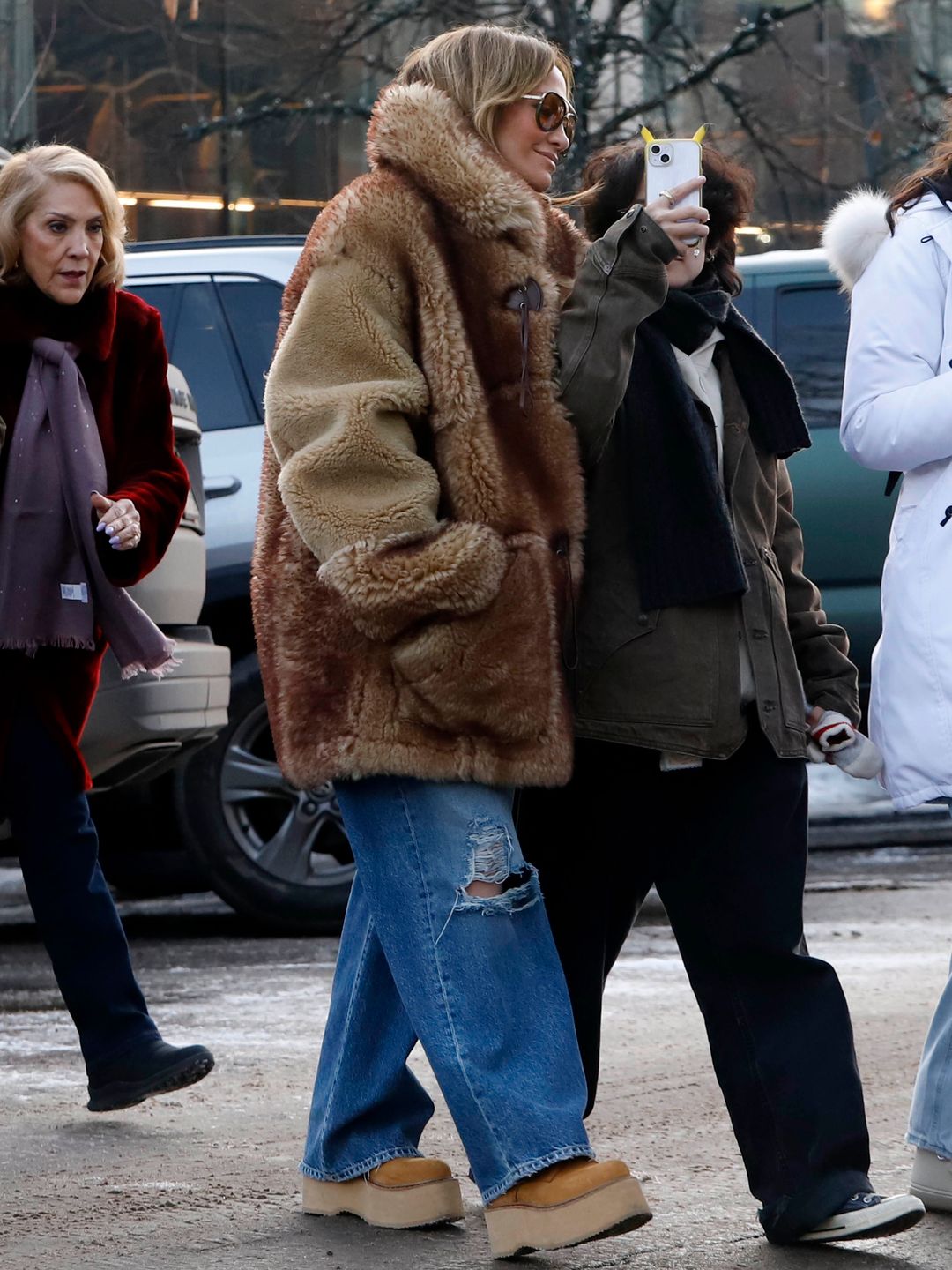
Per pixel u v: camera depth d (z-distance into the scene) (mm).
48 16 27703
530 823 5543
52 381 6973
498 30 5336
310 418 5016
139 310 7309
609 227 5531
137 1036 6945
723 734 5270
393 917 5168
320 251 5148
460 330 5059
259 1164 6387
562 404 5117
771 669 5359
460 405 5039
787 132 27188
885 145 27172
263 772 11250
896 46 27875
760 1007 5418
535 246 5145
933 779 5613
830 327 13641
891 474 6004
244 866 11250
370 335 5055
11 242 6949
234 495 11234
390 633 5008
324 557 5004
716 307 5430
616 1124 7000
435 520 5043
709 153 5625
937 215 5781
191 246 12039
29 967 10938
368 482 5008
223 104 28188
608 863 5555
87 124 28062
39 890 6949
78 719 7043
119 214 7117
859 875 14945
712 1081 7672
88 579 6953
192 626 9969
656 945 11453
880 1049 8242
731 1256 5379
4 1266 5242
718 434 5453
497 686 4996
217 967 10492
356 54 26141
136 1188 6066
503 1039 5066
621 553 5309
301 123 25484
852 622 13352
